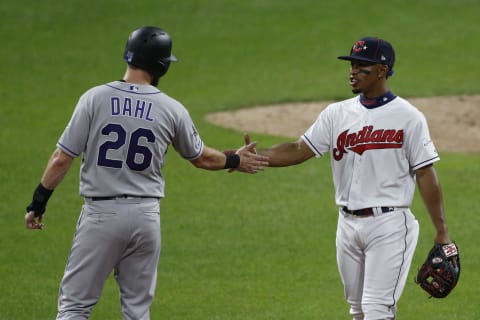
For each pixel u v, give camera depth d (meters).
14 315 28.02
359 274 22.95
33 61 75.44
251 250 35.50
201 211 40.97
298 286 31.36
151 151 21.19
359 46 22.39
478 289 31.12
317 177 47.38
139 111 21.12
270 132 56.84
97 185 21.03
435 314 28.72
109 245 21.11
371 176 22.28
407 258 22.09
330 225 38.97
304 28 86.56
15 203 41.84
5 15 87.62
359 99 22.92
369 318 21.67
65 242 36.38
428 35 85.00
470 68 75.31
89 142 21.06
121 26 86.00
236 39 83.38
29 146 52.50
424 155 21.94
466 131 58.47
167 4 92.88
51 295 30.08
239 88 68.88
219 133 55.81
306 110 62.94
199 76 72.50
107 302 29.72
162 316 28.25
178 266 33.53
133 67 21.61
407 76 72.62
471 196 43.38
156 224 21.53
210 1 94.38
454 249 22.30
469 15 91.31
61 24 86.06
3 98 64.56
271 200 42.94
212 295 30.34
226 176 47.38
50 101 64.19
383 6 93.31
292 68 74.88
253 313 28.56
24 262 33.69
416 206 41.91
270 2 94.50
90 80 70.56
